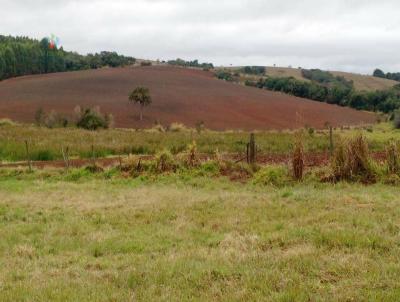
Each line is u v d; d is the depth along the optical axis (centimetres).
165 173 1739
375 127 6631
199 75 12544
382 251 702
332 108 9569
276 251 728
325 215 953
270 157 2173
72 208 1203
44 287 620
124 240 869
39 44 14562
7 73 12412
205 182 1595
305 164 1681
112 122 5312
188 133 4278
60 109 7438
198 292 580
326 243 757
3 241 901
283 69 17788
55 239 905
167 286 603
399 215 927
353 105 10519
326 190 1333
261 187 1455
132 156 1861
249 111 8394
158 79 10819
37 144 2611
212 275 633
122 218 1067
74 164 2141
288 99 10019
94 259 762
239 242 798
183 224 978
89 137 3309
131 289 605
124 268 699
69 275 679
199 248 786
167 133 4156
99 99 8444
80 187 1583
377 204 1045
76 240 892
